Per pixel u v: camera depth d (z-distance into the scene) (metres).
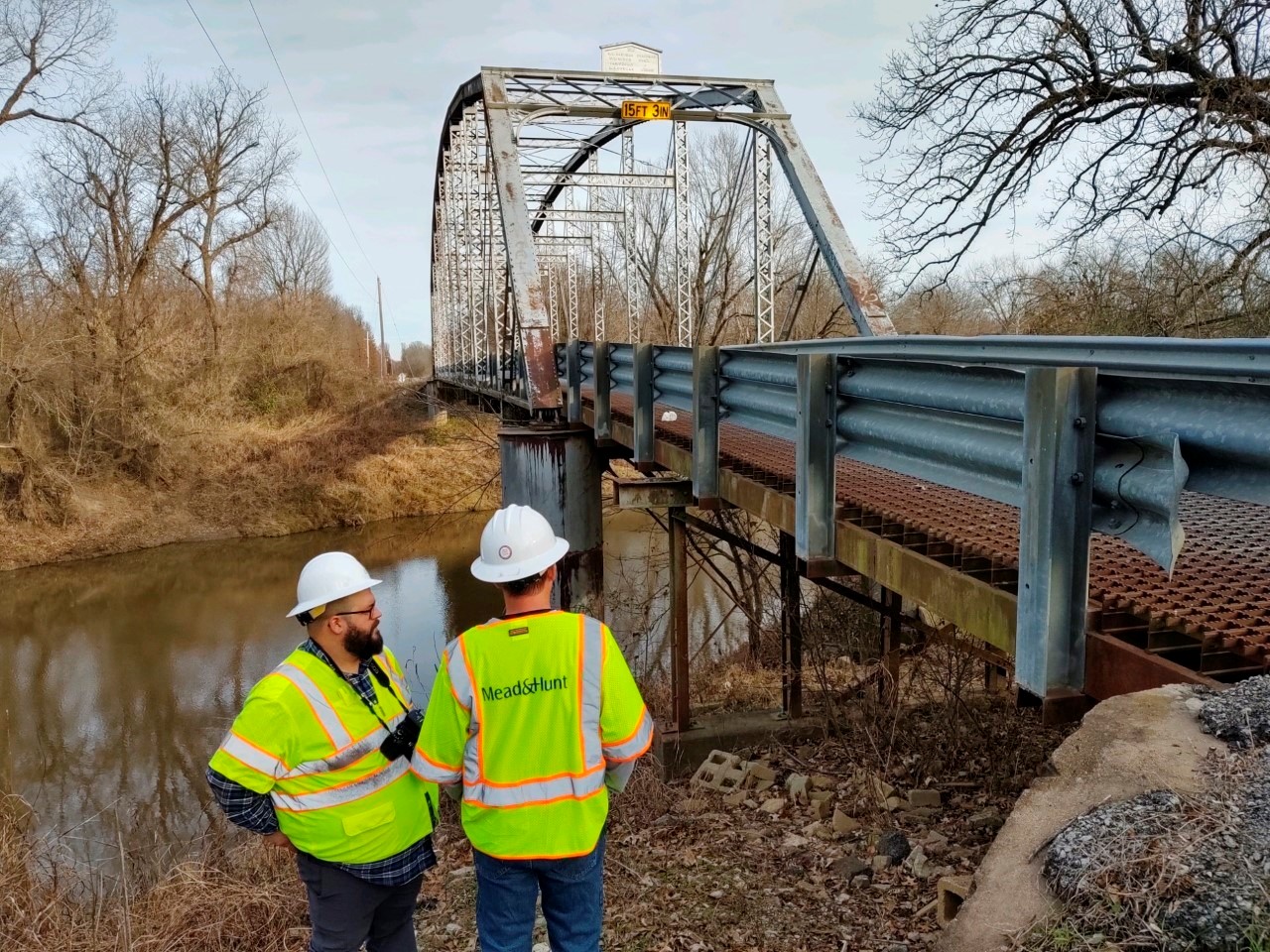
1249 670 2.84
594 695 2.91
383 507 31.09
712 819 6.91
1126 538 2.83
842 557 4.89
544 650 2.90
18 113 30.47
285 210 46.75
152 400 31.56
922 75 15.08
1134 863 2.22
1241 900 2.03
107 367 30.59
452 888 5.93
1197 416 2.56
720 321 25.72
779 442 8.14
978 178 14.73
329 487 30.83
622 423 10.20
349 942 3.29
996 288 16.53
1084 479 2.98
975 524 4.39
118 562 25.70
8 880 6.25
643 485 8.77
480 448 34.41
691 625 17.09
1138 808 2.37
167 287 37.91
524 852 2.87
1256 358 3.12
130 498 29.42
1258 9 11.48
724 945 4.81
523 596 2.97
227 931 5.23
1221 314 12.61
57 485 27.33
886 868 5.62
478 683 2.90
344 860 3.21
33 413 28.27
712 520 13.05
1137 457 2.81
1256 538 3.91
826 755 8.36
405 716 3.37
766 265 16.42
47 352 28.12
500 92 16.27
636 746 2.95
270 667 17.45
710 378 6.93
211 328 38.19
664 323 27.03
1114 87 13.25
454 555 26.02
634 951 4.82
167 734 14.43
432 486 32.56
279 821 3.21
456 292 27.23
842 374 4.75
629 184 23.83
